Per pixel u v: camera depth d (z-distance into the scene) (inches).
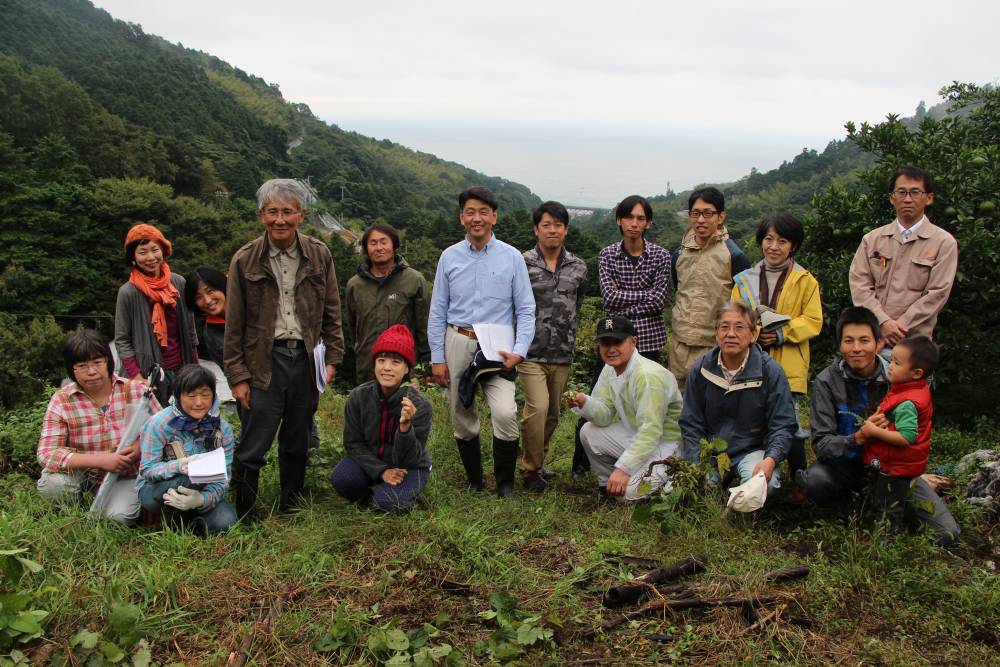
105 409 146.3
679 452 160.7
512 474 166.9
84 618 101.3
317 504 153.9
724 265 172.2
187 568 117.8
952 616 106.4
